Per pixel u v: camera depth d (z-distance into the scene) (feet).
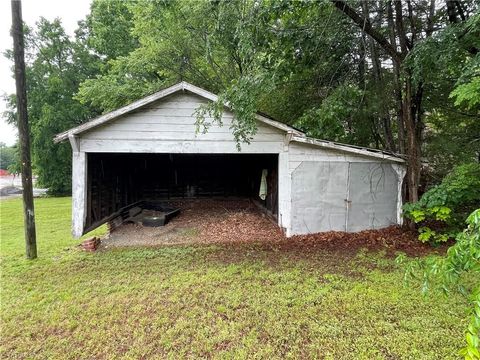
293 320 11.16
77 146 20.68
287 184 23.08
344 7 19.70
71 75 72.59
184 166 45.55
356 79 27.78
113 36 51.72
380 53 27.27
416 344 9.57
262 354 9.32
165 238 24.73
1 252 20.59
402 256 7.60
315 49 23.03
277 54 20.86
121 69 43.98
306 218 23.31
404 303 12.19
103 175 26.03
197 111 20.25
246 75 20.01
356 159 23.45
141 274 16.19
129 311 12.14
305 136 22.13
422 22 24.27
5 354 9.74
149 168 44.29
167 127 21.76
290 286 14.10
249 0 20.66
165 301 12.93
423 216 20.90
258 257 18.66
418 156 23.29
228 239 23.80
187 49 38.42
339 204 23.48
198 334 10.43
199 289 13.97
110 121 21.12
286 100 31.32
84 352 9.73
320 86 29.07
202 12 30.04
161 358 9.30
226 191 46.70
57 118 68.90
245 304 12.44
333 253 19.13
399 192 24.20
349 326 10.68
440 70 19.60
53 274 16.34
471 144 26.43
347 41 24.91
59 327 11.18
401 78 20.72
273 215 29.45
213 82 41.73
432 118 28.71
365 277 15.07
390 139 27.89
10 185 101.91
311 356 9.18
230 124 22.20
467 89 14.78
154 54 38.60
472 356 4.02
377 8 23.52
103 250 20.95
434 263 5.36
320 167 23.16
